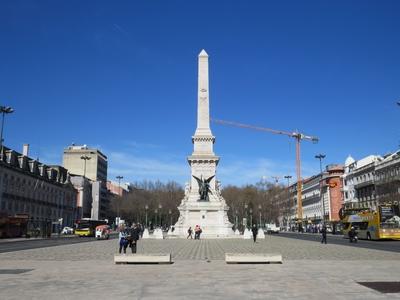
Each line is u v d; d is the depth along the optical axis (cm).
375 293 1398
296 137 16362
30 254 3256
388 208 6231
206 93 7638
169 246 4347
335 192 13825
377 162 10731
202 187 7275
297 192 18512
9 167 8844
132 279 1744
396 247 4384
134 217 16075
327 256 3036
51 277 1812
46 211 10956
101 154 18475
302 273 1942
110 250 3750
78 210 14062
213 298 1316
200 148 7481
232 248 4012
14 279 1753
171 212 14300
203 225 7175
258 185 16388
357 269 2114
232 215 14962
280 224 19038
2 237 7038
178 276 1834
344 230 7356
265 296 1349
